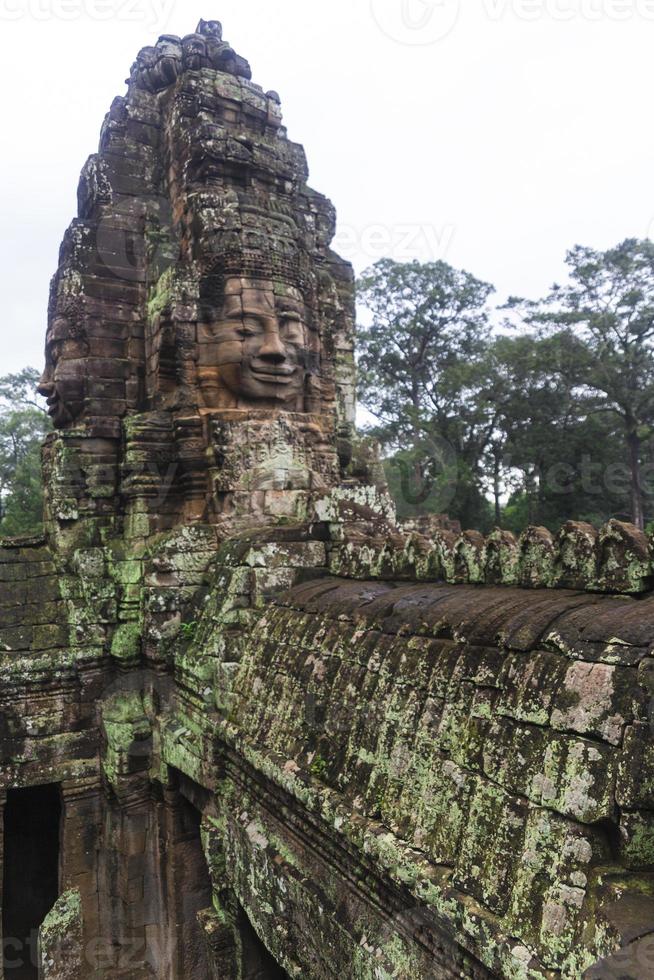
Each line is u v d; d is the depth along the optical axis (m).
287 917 4.73
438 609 4.34
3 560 8.77
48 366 10.41
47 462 9.87
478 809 3.22
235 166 9.30
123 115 10.44
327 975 4.21
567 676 3.08
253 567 6.79
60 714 8.16
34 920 10.30
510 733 3.25
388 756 3.99
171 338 8.62
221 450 8.15
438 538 5.36
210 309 8.65
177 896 7.50
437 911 3.14
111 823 8.03
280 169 9.70
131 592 8.38
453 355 27.94
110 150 10.21
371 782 4.01
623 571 3.55
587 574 3.82
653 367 20.75
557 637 3.28
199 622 7.34
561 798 2.86
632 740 2.69
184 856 7.59
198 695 6.76
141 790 7.79
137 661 8.26
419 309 27.92
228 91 9.66
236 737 5.57
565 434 21.17
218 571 7.40
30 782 7.89
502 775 3.19
